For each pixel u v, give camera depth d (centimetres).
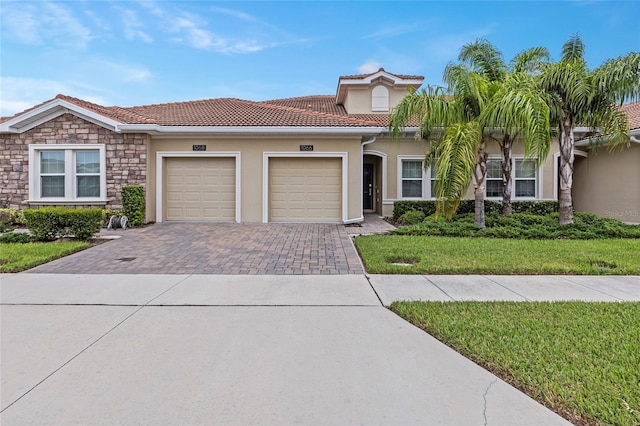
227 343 366
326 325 414
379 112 1805
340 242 938
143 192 1255
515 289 553
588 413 253
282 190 1334
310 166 1332
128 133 1270
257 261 732
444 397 275
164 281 591
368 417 252
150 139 1302
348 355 342
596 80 1004
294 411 258
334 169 1331
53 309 461
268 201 1318
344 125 1270
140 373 308
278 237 1012
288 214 1334
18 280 593
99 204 1278
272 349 354
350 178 1313
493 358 330
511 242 912
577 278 614
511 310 456
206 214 1334
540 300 501
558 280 603
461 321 418
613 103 1059
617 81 978
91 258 757
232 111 1497
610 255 763
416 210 1447
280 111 1499
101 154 1270
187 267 685
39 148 1275
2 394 276
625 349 344
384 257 744
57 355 339
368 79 1780
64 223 936
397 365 324
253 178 1311
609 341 362
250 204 1315
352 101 1814
